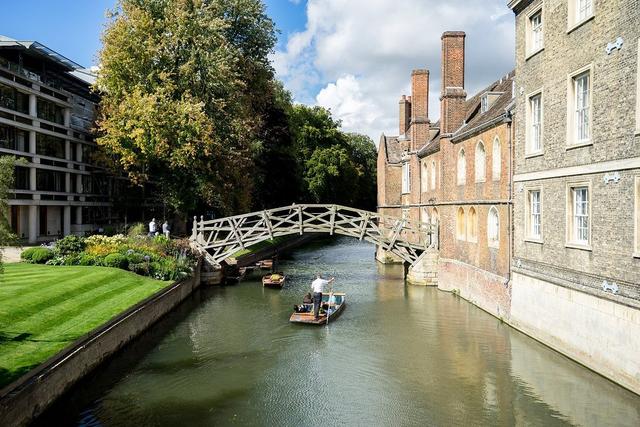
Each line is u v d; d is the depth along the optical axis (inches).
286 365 515.5
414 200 1163.9
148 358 531.8
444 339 593.3
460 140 855.1
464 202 820.6
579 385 441.7
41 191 1159.0
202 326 660.7
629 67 398.0
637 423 367.9
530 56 569.9
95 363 464.1
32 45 1110.4
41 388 362.9
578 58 471.2
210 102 1051.3
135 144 1018.7
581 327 469.7
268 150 1475.1
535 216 576.7
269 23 1234.0
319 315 695.1
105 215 1504.7
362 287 950.4
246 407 415.2
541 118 546.9
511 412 399.9
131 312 569.3
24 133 1120.8
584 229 476.1
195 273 912.3
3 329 448.8
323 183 2101.4
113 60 1005.8
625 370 405.1
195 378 478.0
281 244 1726.1
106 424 380.2
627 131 401.4
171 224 1379.2
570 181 486.3
